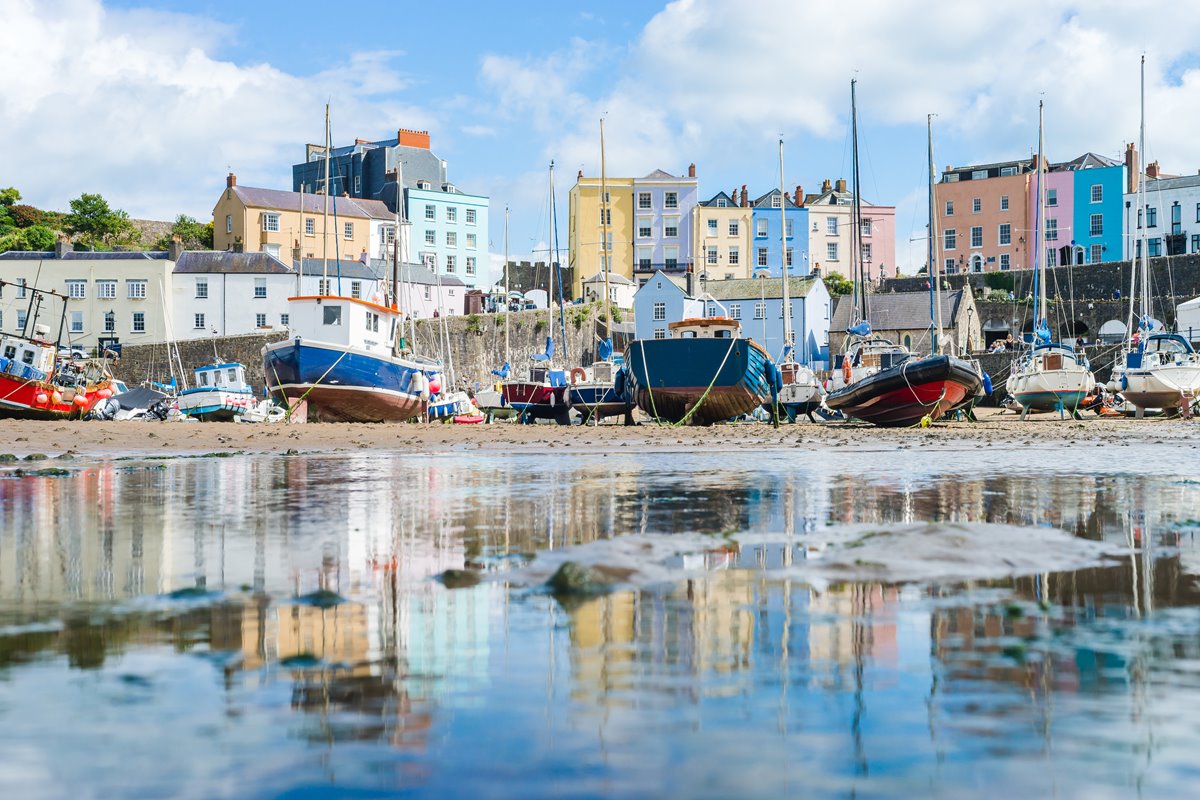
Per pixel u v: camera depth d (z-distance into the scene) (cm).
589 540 598
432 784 210
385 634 347
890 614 376
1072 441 2142
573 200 8906
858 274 4188
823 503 830
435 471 1268
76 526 678
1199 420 3775
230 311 6650
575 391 4031
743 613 379
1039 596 411
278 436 2269
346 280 6906
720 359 3228
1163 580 445
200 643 333
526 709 260
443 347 6184
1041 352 4078
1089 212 7906
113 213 8062
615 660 311
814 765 221
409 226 8094
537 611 385
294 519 720
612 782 212
